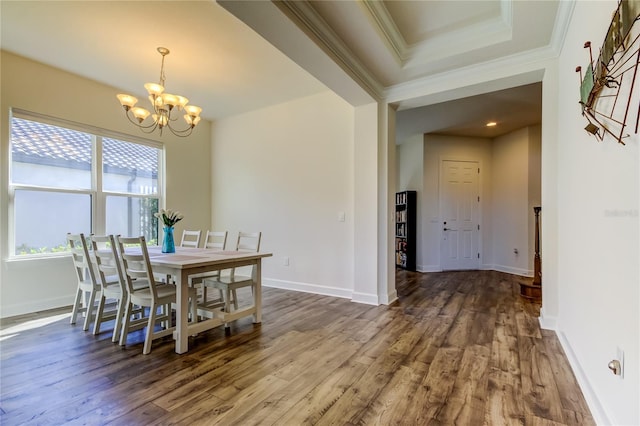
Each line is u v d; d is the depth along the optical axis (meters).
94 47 3.03
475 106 4.33
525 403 1.66
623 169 1.27
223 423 1.52
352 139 3.97
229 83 3.86
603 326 1.50
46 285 3.43
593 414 1.55
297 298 3.92
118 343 2.48
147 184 4.50
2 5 2.39
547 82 2.73
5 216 3.15
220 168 5.23
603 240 1.51
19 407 1.64
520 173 5.48
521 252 5.47
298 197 4.42
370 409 1.62
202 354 2.28
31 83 3.31
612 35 1.34
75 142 3.72
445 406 1.64
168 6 2.40
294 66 3.40
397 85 3.50
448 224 6.02
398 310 3.38
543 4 2.16
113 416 1.57
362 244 3.73
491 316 3.14
